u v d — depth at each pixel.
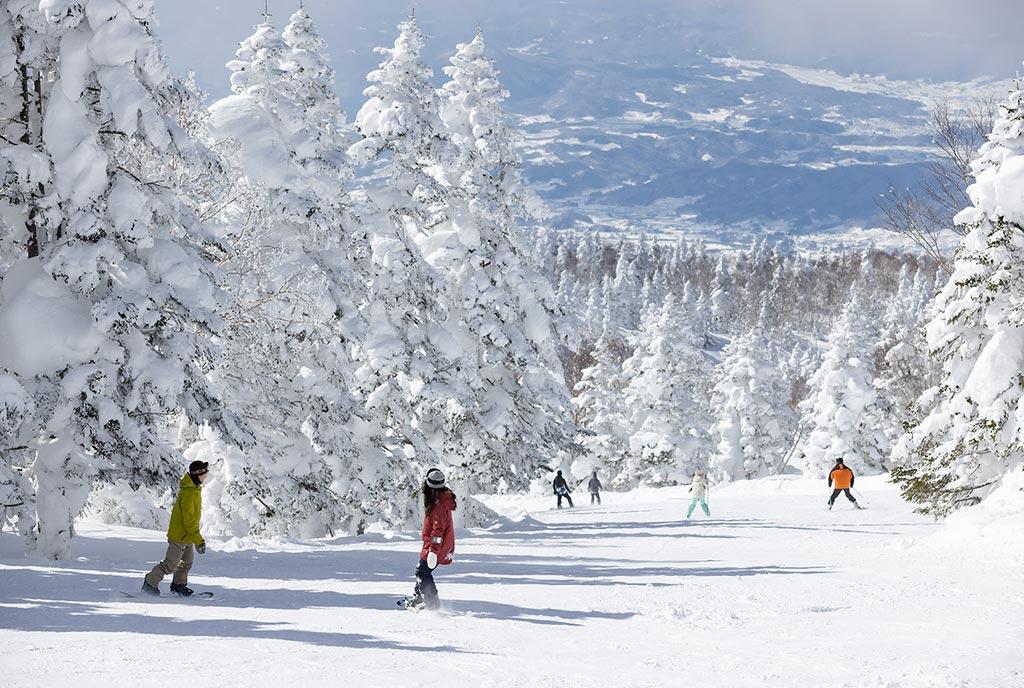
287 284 26.02
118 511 26.19
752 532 28.27
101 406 18.81
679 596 14.15
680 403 72.94
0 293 19.72
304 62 29.92
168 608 12.12
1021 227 28.22
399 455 30.23
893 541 23.52
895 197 35.06
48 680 7.63
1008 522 21.17
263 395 27.11
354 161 30.55
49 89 20.42
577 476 72.06
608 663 9.07
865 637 10.55
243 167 25.42
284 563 19.23
